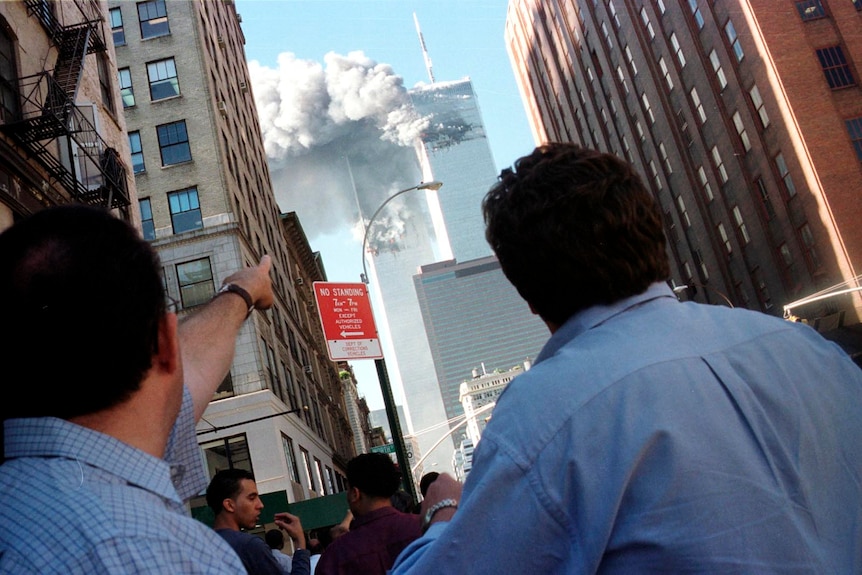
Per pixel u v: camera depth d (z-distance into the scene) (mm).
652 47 52062
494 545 1380
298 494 31594
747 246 45500
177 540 1099
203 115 35281
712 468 1373
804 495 1415
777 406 1483
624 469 1363
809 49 39781
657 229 1705
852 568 1414
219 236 33062
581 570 1361
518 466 1401
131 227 1360
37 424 1198
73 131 15195
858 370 1685
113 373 1231
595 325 1626
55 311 1194
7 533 1057
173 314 1373
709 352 1519
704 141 47938
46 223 1269
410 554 1670
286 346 39438
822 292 38938
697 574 1322
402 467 15352
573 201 1653
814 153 38156
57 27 17578
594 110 63812
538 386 1479
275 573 4156
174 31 37031
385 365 15602
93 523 1042
